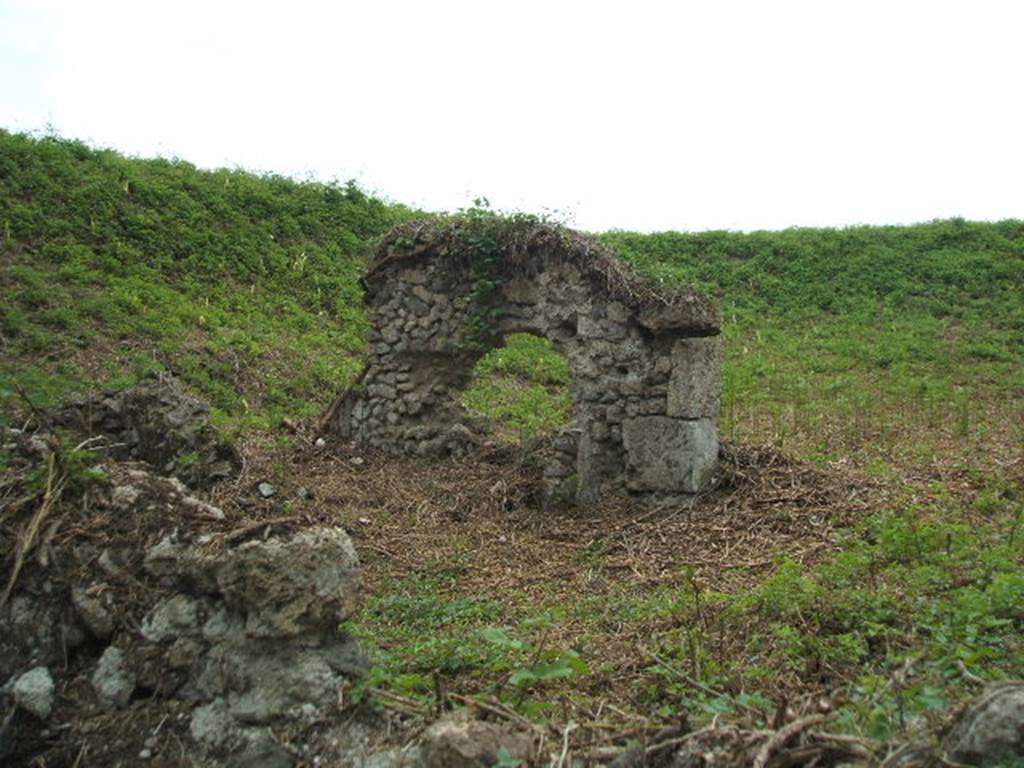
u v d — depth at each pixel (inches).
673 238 896.3
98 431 283.7
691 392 316.2
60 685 140.2
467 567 269.1
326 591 137.4
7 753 132.6
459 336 378.0
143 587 144.7
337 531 144.3
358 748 126.4
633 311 327.6
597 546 287.3
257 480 291.6
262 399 498.6
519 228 357.7
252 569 135.6
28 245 565.0
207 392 482.6
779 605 196.5
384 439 398.6
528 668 142.0
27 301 512.4
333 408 412.2
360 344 611.8
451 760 114.0
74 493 158.2
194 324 555.2
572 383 345.1
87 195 623.5
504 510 330.0
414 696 139.1
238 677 133.2
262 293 629.6
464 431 391.5
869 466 365.7
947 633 171.5
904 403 537.3
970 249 824.9
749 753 114.4
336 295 665.6
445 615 220.7
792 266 826.2
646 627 201.5
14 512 153.8
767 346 696.4
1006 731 104.7
